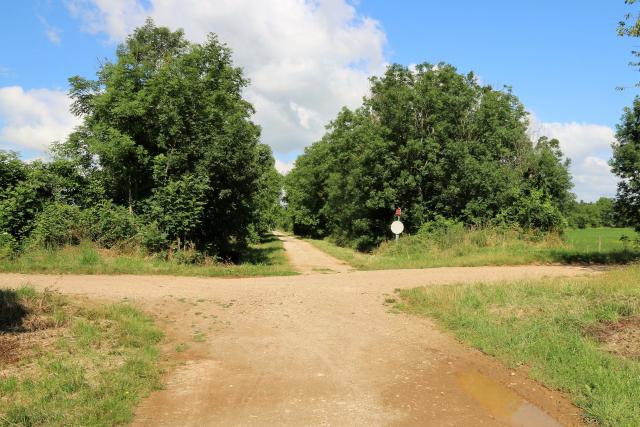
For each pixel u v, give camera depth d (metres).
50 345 7.37
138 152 21.08
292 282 14.84
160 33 27.83
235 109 27.84
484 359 7.80
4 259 15.75
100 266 15.48
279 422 5.39
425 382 6.78
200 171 20.55
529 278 14.03
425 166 32.09
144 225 19.16
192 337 8.77
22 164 19.86
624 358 7.04
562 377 6.66
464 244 24.77
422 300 11.72
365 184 33.59
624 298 9.71
